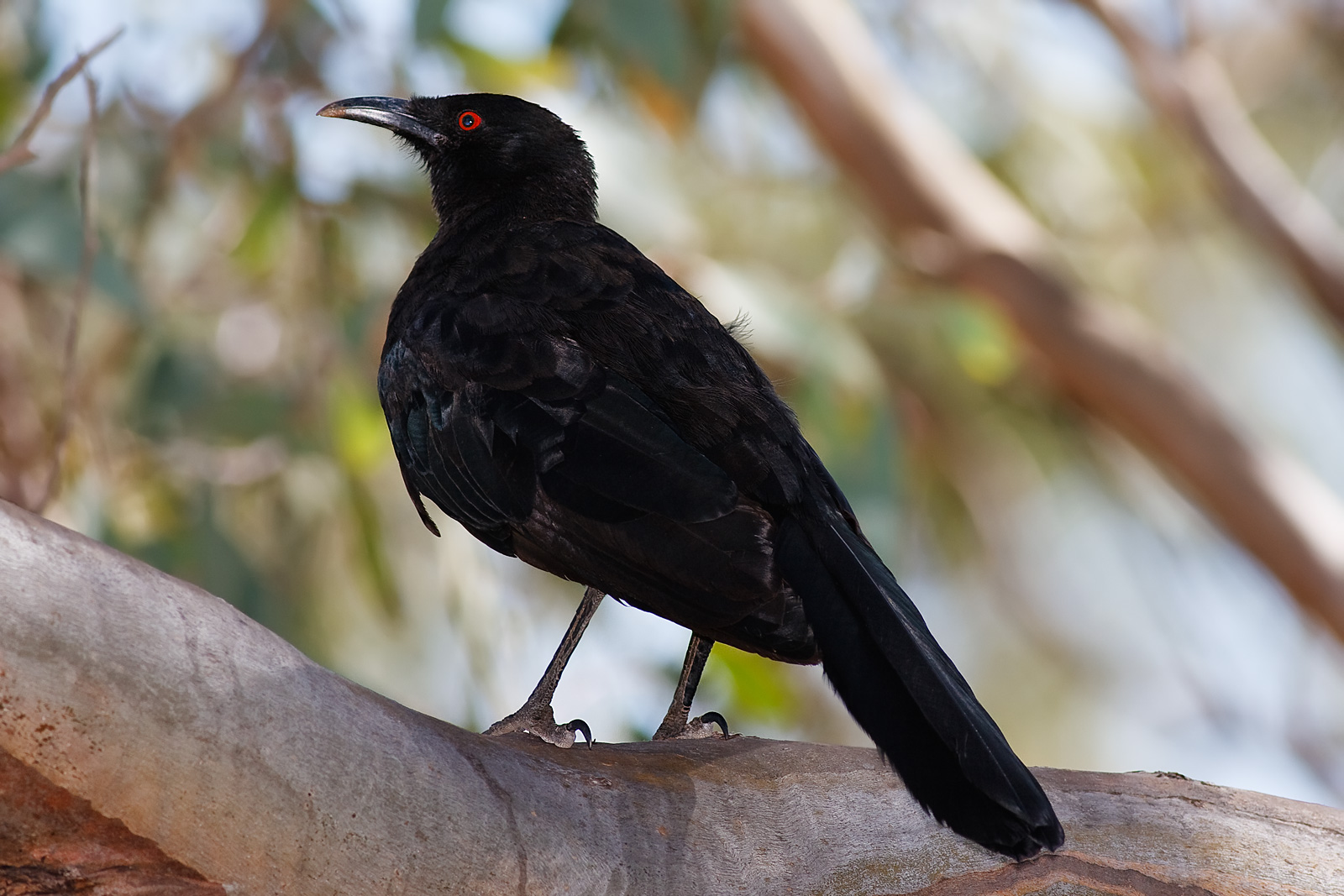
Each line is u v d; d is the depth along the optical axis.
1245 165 16.14
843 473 12.09
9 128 11.59
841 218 15.86
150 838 4.76
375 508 12.17
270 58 12.73
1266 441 16.23
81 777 4.61
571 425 6.92
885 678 5.71
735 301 11.91
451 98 9.52
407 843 5.08
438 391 7.48
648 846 5.54
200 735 4.73
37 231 10.17
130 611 4.66
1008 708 18.98
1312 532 15.32
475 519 7.27
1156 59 16.22
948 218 15.77
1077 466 18.00
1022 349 15.98
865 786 5.95
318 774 4.93
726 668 11.30
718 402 6.91
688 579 6.30
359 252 12.60
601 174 12.16
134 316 11.49
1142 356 15.65
